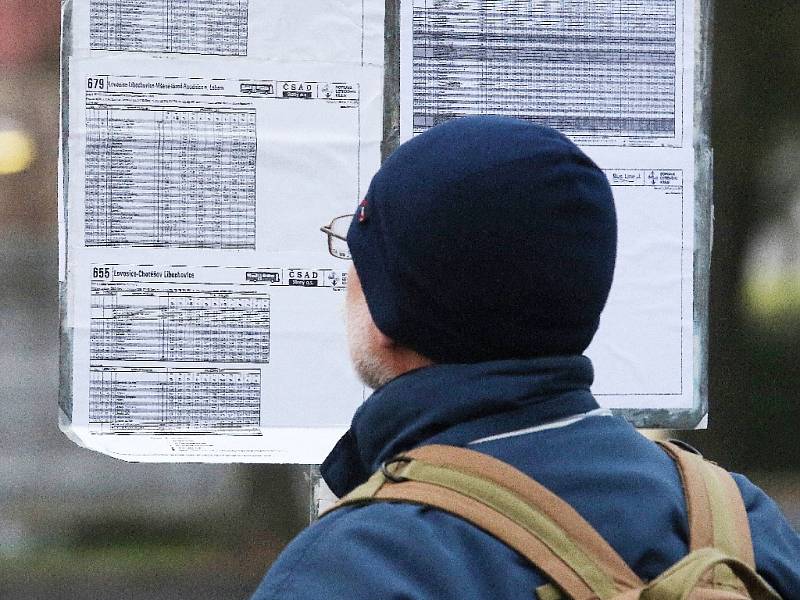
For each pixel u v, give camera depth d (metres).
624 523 4.31
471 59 6.46
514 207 4.38
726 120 23.70
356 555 4.14
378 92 6.40
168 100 6.28
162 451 6.28
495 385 4.48
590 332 4.66
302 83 6.35
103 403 6.25
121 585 25.34
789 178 23.78
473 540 4.17
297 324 6.35
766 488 28.05
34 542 27.38
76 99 6.22
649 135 6.61
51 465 28.61
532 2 6.51
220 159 6.30
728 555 4.25
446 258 4.40
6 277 29.66
